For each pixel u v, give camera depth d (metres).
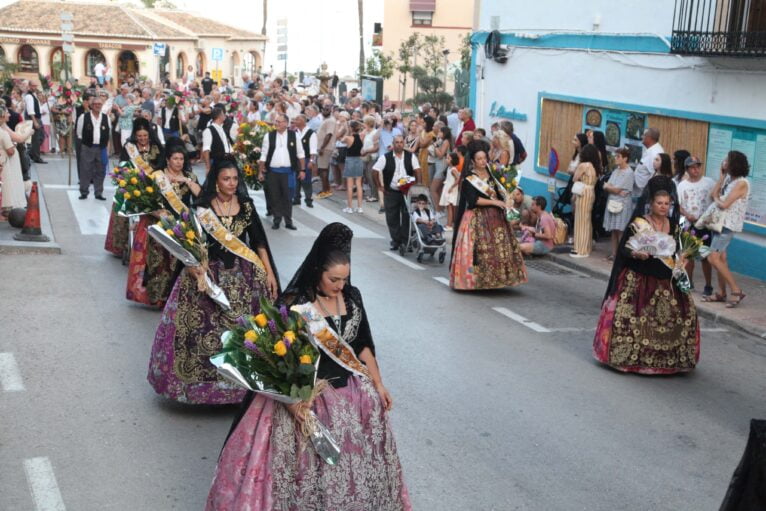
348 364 4.96
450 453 6.70
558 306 11.45
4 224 14.58
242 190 7.23
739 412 7.95
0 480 5.93
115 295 10.66
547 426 7.35
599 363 9.13
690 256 8.70
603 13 16.27
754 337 10.54
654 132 13.86
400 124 20.42
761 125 13.02
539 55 18.14
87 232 14.48
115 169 10.53
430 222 13.80
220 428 6.93
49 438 6.62
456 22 50.56
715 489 6.37
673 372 8.82
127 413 7.14
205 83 36.22
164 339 7.05
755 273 13.26
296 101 25.44
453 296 11.70
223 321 6.97
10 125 21.70
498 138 15.88
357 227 16.70
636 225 8.60
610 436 7.23
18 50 59.28
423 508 5.80
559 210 15.80
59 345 8.72
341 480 4.79
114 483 5.97
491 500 5.98
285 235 15.37
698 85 14.16
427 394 7.94
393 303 11.15
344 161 20.11
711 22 14.11
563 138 17.64
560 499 6.06
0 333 9.00
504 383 8.35
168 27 63.47
